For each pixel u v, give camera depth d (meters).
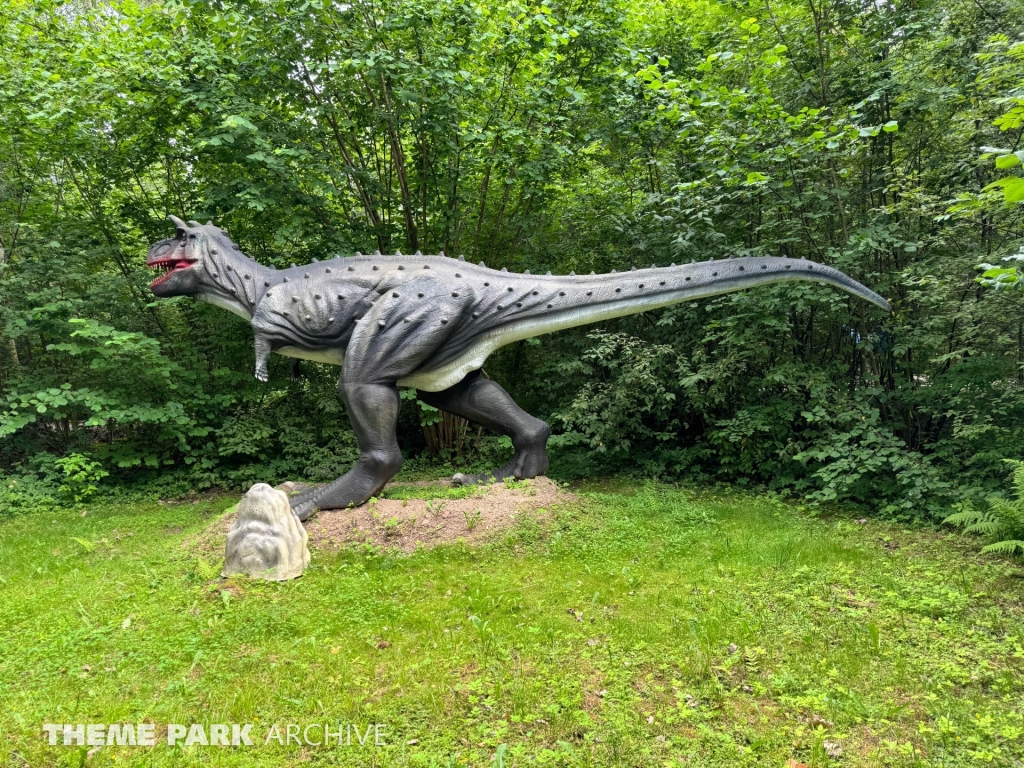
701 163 6.86
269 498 4.37
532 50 6.64
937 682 3.01
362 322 5.21
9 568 4.79
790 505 6.19
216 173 7.85
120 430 9.21
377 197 7.66
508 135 6.68
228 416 8.07
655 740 2.64
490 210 8.43
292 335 5.39
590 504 5.68
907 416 6.57
